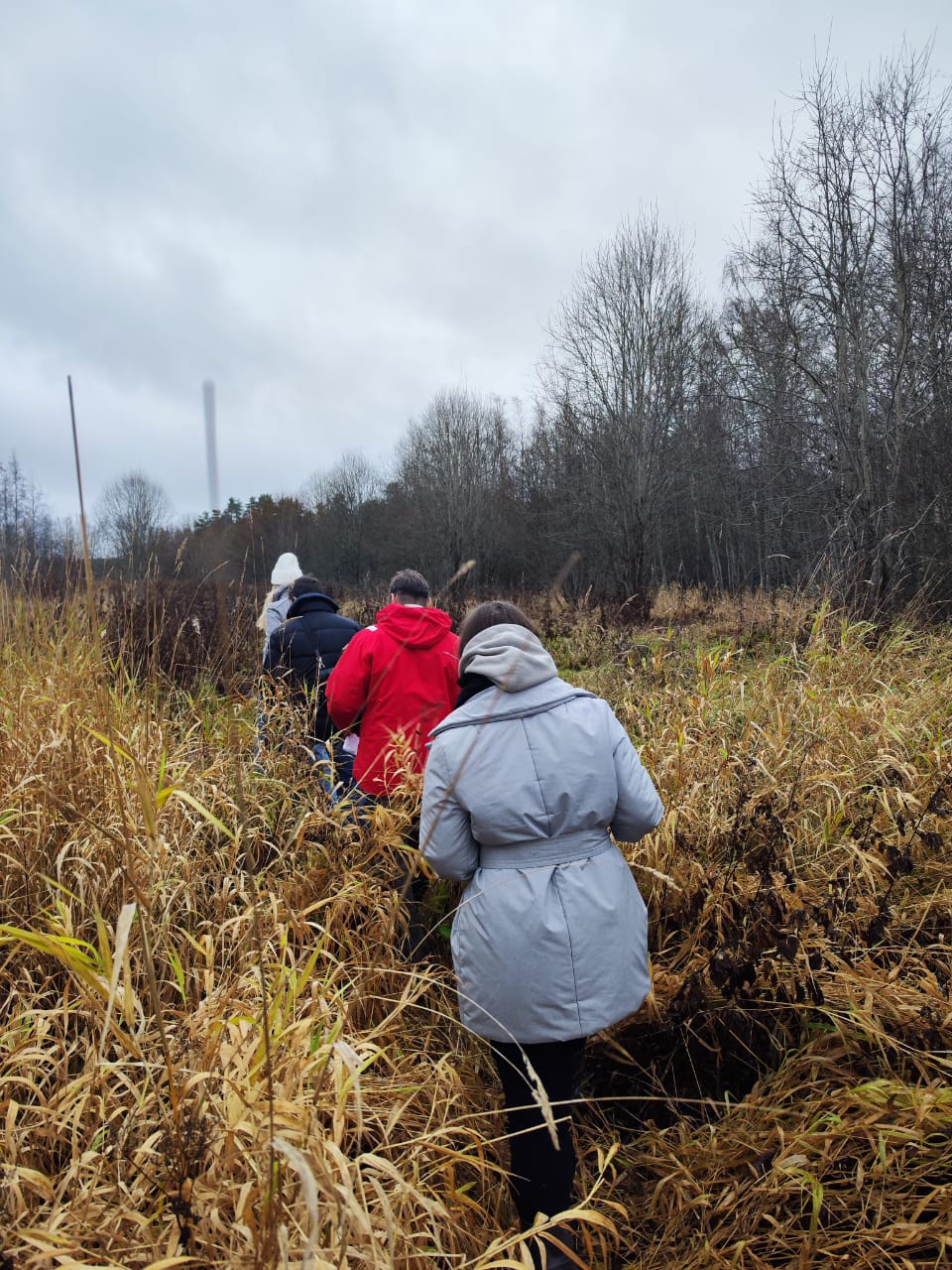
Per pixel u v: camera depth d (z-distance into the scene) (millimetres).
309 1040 1678
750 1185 1872
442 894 2766
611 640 9359
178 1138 1359
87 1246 1351
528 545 37312
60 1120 1638
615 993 1807
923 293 9844
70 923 1950
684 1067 2426
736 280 14656
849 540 8758
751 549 26203
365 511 47312
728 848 2746
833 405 10117
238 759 1711
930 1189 1854
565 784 1828
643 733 3785
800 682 4652
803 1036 2355
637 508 23375
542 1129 1801
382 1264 1209
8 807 2580
